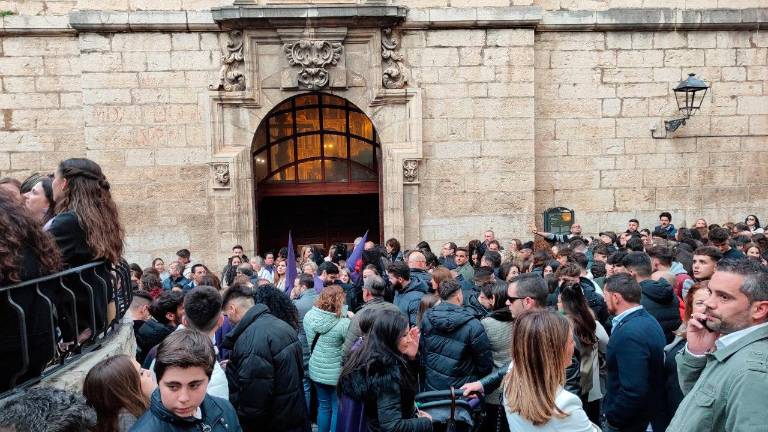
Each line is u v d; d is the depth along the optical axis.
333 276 6.98
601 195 11.37
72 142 10.48
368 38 10.43
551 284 5.49
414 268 6.73
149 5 10.12
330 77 10.50
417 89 10.58
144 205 10.44
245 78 10.34
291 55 10.30
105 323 3.82
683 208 11.50
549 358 2.54
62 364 3.36
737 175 11.52
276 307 4.18
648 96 11.21
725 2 11.06
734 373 2.30
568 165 11.28
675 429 2.52
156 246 10.50
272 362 3.76
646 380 3.53
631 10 10.90
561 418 2.51
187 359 2.31
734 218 11.59
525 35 10.65
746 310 2.37
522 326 2.62
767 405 2.20
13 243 2.89
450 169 10.86
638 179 11.38
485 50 10.66
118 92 10.20
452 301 4.47
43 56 10.27
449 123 10.77
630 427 3.62
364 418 3.57
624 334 3.62
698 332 2.86
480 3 10.51
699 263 4.93
